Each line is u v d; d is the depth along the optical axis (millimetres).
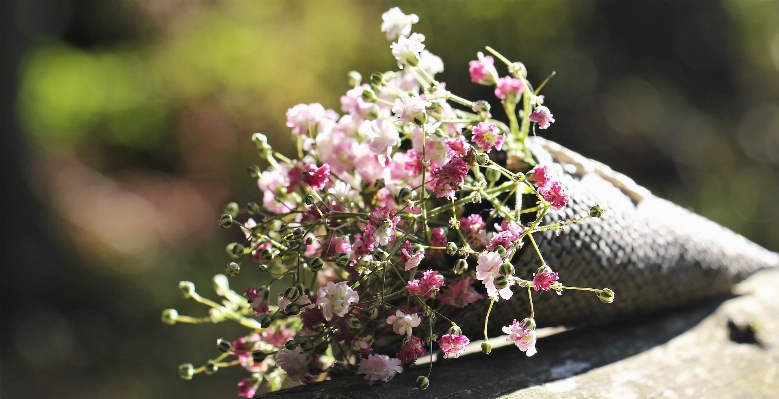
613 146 4898
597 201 869
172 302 3574
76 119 5371
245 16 5031
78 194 4832
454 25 4398
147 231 4520
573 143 4793
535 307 829
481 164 715
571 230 811
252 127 4867
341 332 761
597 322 971
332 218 786
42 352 3199
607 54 5137
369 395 686
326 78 4746
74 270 3842
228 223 764
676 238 945
